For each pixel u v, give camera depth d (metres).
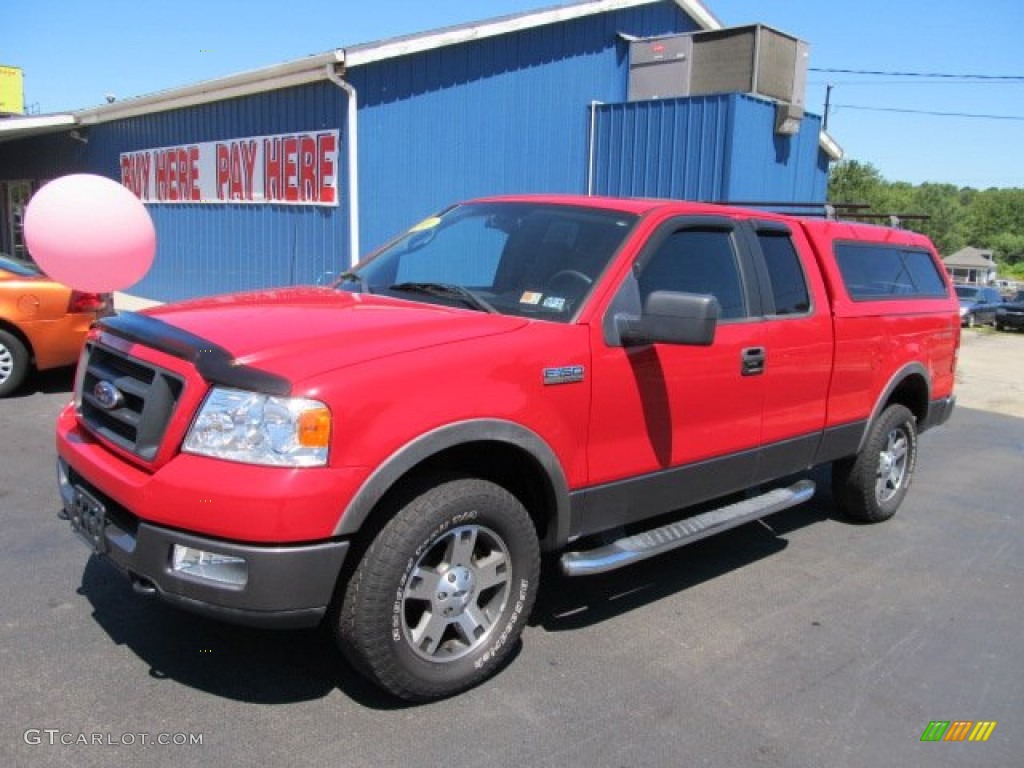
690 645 3.90
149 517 2.88
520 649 3.77
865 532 5.74
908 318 5.66
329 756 2.91
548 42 12.35
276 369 2.86
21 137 18.58
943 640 4.12
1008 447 9.08
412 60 10.77
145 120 14.61
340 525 2.84
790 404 4.68
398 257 4.55
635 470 3.84
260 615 2.82
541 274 3.92
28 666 3.36
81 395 3.62
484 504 3.24
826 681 3.65
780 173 13.05
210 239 13.36
